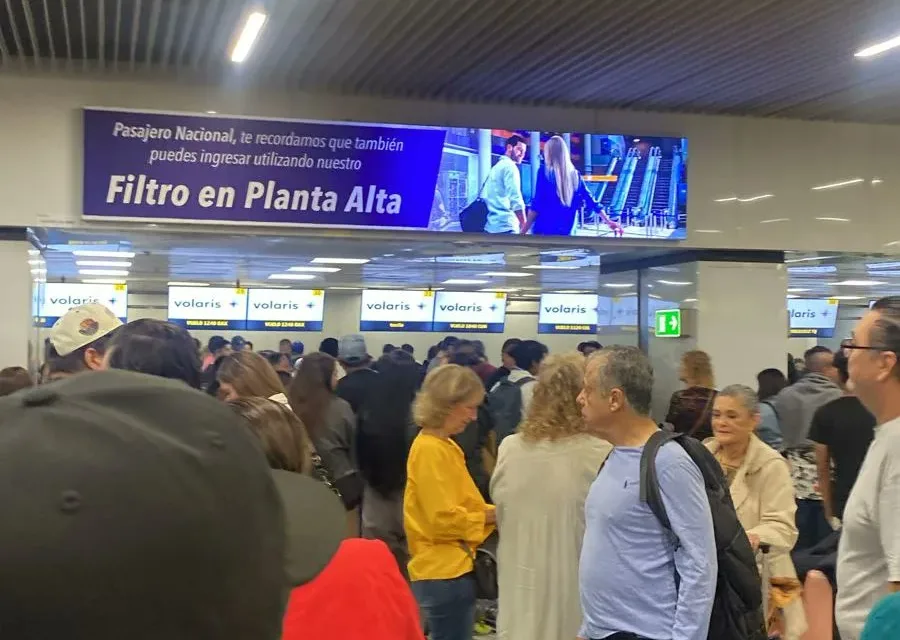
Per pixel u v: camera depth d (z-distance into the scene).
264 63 6.28
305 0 4.99
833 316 16.36
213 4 5.12
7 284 6.32
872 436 4.29
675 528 2.47
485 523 3.52
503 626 3.22
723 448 3.61
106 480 0.67
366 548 1.63
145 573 0.67
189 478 0.73
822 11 5.39
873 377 2.26
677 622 2.44
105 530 0.66
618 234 7.40
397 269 10.85
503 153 7.14
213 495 0.74
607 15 5.43
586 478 3.15
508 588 3.22
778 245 7.91
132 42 5.76
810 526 4.94
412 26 5.52
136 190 6.42
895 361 2.23
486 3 5.21
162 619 0.68
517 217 7.18
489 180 7.12
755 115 7.86
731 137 7.85
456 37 5.81
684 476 2.48
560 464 3.16
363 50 5.99
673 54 6.19
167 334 2.64
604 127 7.60
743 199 7.85
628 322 8.82
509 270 10.79
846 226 8.08
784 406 6.03
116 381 0.82
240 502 0.77
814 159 8.02
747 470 3.45
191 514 0.71
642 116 7.68
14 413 0.73
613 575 2.58
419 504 3.47
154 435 0.73
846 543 2.36
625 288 8.88
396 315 14.22
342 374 6.91
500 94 7.15
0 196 6.26
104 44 5.98
